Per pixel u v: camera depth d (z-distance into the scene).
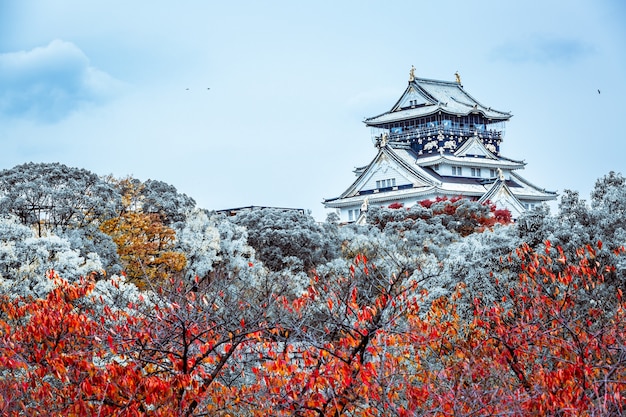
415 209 116.12
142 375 22.28
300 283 51.47
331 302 23.67
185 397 21.77
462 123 181.00
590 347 24.92
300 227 78.81
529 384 23.92
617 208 43.94
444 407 21.36
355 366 21.50
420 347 25.44
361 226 102.50
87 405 21.81
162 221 74.06
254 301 32.16
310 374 21.84
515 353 25.70
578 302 30.61
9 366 22.50
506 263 36.06
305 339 23.05
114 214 64.81
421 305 29.50
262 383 23.78
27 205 61.06
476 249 38.28
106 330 23.61
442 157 166.12
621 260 36.16
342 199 171.88
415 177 163.00
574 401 21.97
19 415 22.41
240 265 61.66
